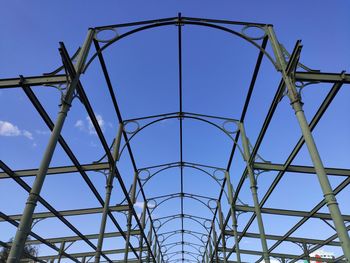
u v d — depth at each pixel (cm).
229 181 2414
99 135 1522
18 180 1767
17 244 746
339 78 1108
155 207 3372
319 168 855
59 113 994
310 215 2123
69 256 3109
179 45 1631
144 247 3578
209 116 2059
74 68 1096
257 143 1661
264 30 1303
